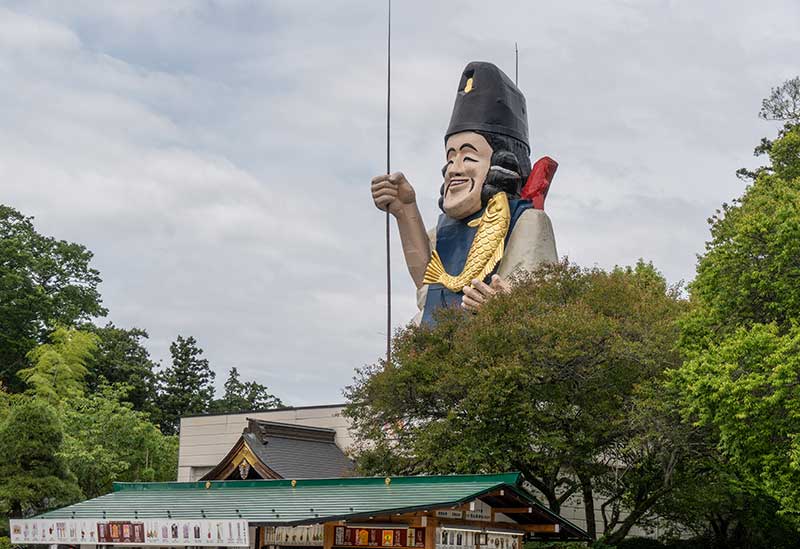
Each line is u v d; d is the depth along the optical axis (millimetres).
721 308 31062
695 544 42531
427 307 49062
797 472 26969
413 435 35281
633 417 32312
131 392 81688
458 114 51031
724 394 27484
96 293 85000
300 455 39281
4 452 39688
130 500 25094
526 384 33312
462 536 20781
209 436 49719
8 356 78438
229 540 19812
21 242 79375
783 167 41750
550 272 39344
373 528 20391
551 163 49719
